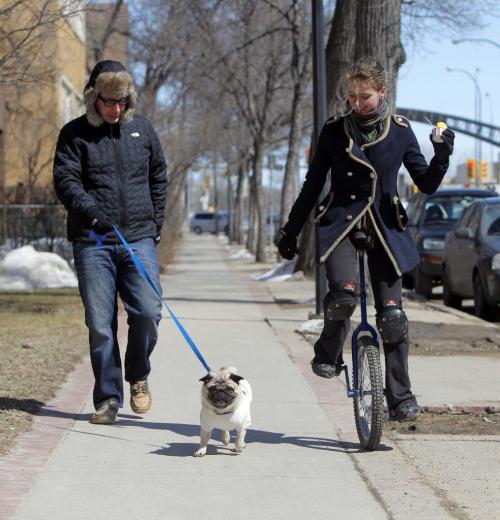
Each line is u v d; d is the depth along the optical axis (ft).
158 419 35.96
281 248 32.09
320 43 65.26
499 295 70.08
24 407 36.94
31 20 65.51
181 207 237.25
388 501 25.94
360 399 31.81
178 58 157.07
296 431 34.12
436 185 29.71
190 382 43.68
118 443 32.01
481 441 32.91
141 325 34.37
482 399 39.22
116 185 33.71
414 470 29.12
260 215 179.52
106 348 34.40
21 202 122.31
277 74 177.47
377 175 30.14
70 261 111.04
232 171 314.55
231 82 168.45
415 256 30.45
